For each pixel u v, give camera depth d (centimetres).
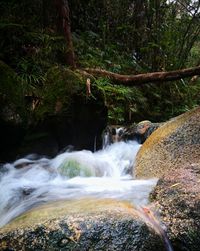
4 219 268
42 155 387
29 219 196
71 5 732
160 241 191
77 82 408
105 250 177
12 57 484
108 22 784
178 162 326
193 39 809
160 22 795
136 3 799
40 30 550
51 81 412
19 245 178
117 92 539
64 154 393
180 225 210
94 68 588
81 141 419
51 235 180
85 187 298
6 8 532
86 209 201
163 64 755
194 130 356
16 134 360
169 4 826
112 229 182
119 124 589
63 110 389
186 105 721
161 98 706
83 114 407
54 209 209
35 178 346
